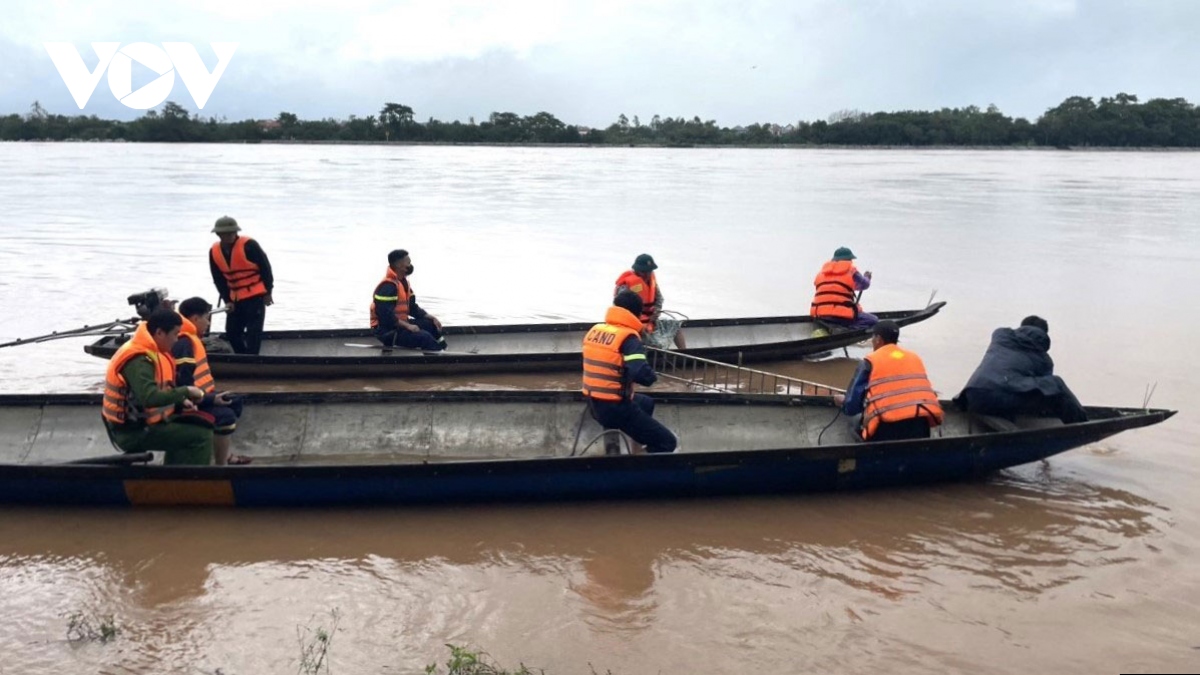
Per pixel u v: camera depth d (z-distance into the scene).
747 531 6.84
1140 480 7.79
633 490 7.20
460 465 6.87
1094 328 13.45
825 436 8.27
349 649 5.25
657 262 19.83
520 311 14.56
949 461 7.39
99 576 6.01
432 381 10.46
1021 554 6.50
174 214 26.73
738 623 5.62
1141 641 5.44
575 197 36.22
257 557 6.31
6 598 5.73
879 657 5.28
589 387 7.43
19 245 19.89
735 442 8.27
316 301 14.90
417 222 26.39
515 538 6.68
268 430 7.91
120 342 9.73
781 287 17.17
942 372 11.26
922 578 6.18
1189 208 33.09
